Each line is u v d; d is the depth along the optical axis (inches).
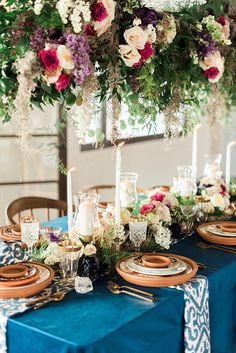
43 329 57.7
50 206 123.9
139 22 79.7
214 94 118.6
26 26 70.2
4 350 61.0
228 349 85.3
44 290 69.2
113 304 64.8
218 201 106.8
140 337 61.8
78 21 69.6
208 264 80.5
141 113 93.4
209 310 76.8
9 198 169.3
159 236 84.1
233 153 233.8
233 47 110.1
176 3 94.8
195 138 115.8
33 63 67.7
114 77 80.3
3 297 65.9
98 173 193.3
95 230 78.5
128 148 211.2
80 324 59.1
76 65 69.7
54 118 156.4
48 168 171.9
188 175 108.3
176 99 93.6
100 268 75.4
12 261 77.4
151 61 84.6
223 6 104.6
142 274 71.7
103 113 160.6
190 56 94.0
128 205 95.0
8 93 71.0
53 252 75.4
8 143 162.9
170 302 66.1
